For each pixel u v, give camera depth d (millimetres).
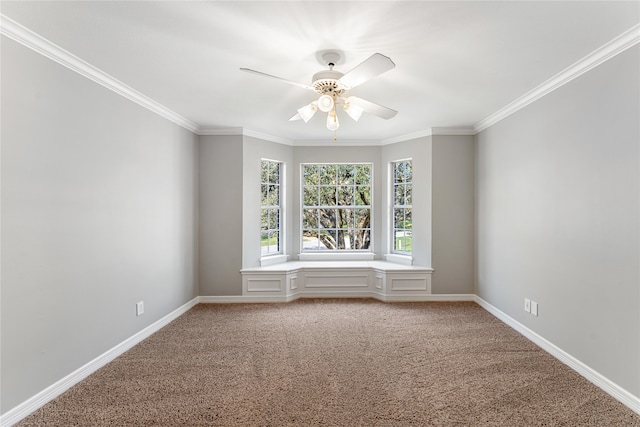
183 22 1918
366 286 4723
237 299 4477
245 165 4496
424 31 2012
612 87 2201
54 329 2242
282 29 1992
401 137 4848
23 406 2016
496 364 2670
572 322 2598
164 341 3168
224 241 4453
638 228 2025
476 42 2146
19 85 1998
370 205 5258
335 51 2258
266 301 4492
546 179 2912
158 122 3510
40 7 1762
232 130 4406
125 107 2979
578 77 2514
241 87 2943
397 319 3770
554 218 2805
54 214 2246
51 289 2223
